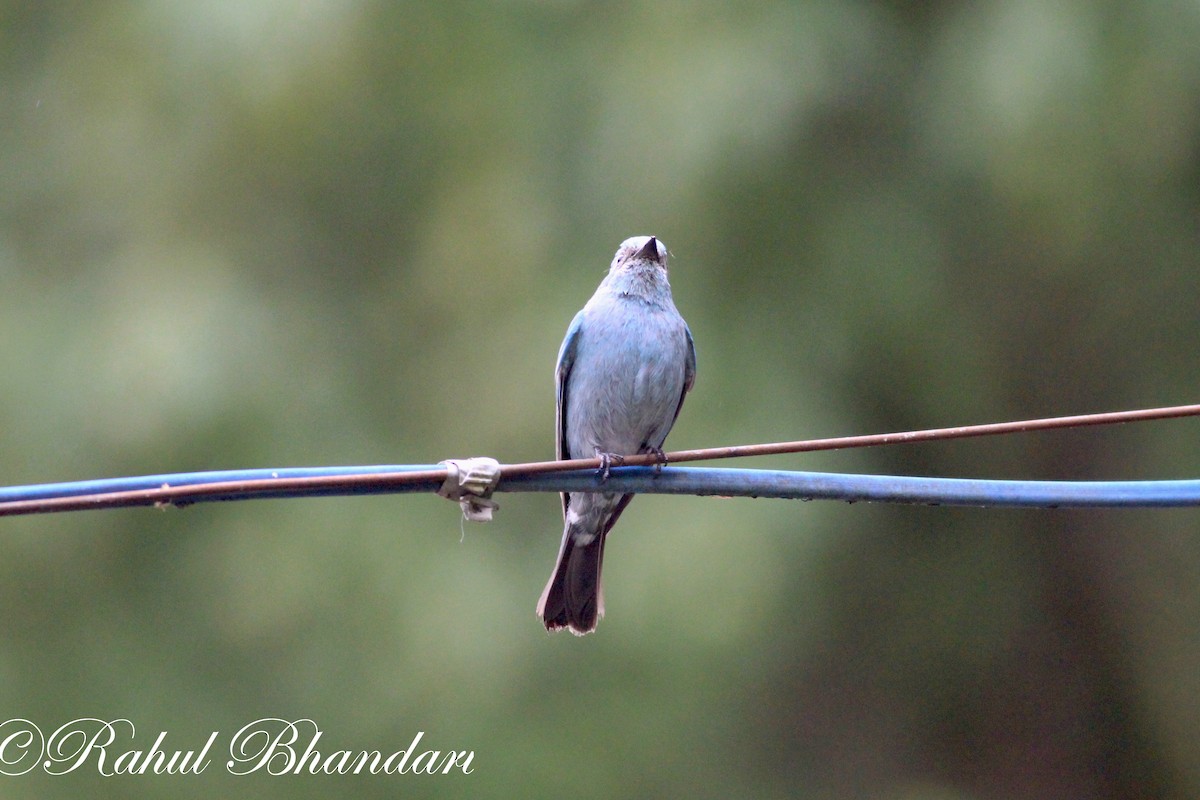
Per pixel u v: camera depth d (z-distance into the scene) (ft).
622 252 31.30
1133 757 50.47
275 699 41.86
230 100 46.42
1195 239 45.32
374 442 44.57
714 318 43.70
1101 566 50.39
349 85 46.80
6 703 41.86
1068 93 42.60
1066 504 24.14
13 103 49.08
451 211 47.34
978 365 46.11
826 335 44.04
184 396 42.11
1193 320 46.34
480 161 47.44
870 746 47.37
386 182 48.06
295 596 42.01
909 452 45.93
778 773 45.32
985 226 45.37
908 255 44.75
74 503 19.45
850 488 24.43
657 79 45.06
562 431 31.86
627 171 44.91
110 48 48.34
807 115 44.75
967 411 45.98
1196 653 48.93
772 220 44.34
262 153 47.21
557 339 43.96
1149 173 44.01
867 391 45.03
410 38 47.50
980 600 48.93
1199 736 49.14
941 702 48.62
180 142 47.21
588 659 42.04
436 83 47.98
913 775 47.93
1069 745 50.14
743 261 44.32
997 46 43.55
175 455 41.96
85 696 42.24
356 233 47.83
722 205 44.11
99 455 41.86
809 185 44.83
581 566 30.78
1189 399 46.57
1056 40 42.83
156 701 42.01
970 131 43.80
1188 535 49.21
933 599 48.42
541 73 47.62
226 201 47.03
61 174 48.29
